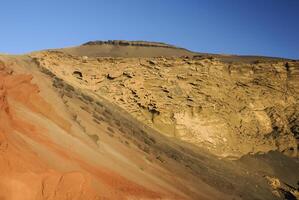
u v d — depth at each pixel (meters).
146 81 51.53
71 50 98.50
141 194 22.81
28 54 45.69
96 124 33.84
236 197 36.97
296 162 57.88
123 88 48.94
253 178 47.72
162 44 106.94
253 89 61.62
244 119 58.41
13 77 24.81
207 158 46.69
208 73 57.88
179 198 27.55
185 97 53.12
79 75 47.38
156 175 31.28
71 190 15.34
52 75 39.91
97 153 25.73
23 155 15.73
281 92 63.53
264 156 56.38
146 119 48.25
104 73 49.44
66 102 33.22
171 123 49.62
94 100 41.53
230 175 43.78
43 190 14.44
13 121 19.33
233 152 53.56
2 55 37.00
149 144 39.25
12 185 13.59
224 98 57.62
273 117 61.44
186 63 56.94
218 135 53.38
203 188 34.88
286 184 51.56
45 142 20.23
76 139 25.17
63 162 19.09
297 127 61.59
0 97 19.42
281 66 65.38
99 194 18.16
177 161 38.88
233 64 62.12
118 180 22.80
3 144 14.91
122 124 39.75
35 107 24.31
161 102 50.47
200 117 52.75
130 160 30.61
